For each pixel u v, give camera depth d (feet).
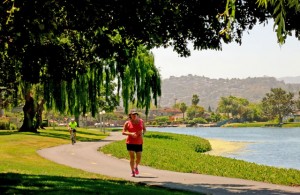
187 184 51.44
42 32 39.11
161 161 77.41
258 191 46.42
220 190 46.93
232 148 183.83
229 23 21.61
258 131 551.18
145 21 45.88
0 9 36.37
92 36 51.88
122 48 53.11
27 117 192.85
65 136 182.50
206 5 44.04
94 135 227.61
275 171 65.46
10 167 63.36
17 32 39.52
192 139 197.26
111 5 43.47
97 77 156.04
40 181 47.24
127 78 166.91
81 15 43.93
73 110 157.38
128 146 57.62
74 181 48.26
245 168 68.90
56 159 83.71
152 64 173.17
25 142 127.54
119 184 47.91
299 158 135.13
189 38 49.42
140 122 57.31
